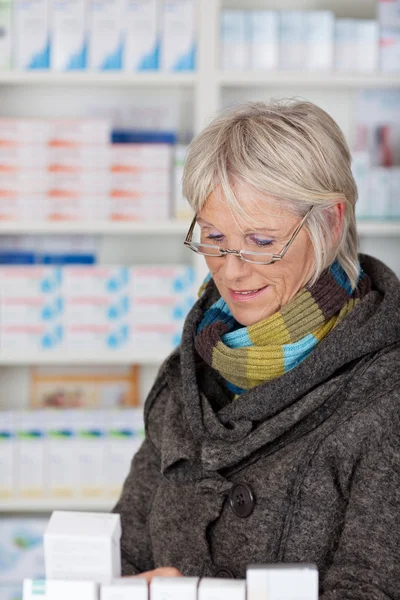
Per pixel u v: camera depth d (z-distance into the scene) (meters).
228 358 1.36
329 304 1.34
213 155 1.29
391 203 3.15
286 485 1.27
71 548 1.02
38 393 3.54
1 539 3.16
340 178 1.32
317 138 1.30
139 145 3.12
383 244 3.55
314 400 1.28
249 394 1.32
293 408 1.29
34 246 3.49
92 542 1.02
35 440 3.18
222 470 1.36
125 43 3.10
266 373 1.34
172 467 1.40
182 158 3.16
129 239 3.53
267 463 1.31
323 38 3.09
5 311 3.14
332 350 1.27
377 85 3.20
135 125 3.47
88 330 3.15
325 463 1.26
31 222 3.12
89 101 3.46
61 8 3.09
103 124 3.11
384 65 3.12
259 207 1.28
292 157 1.27
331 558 1.27
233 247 1.33
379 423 1.23
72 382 3.54
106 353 3.15
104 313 3.15
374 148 3.44
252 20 3.08
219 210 1.31
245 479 1.32
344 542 1.21
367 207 3.16
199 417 1.37
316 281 1.35
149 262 3.54
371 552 1.19
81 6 3.09
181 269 3.14
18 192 3.12
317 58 3.10
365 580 1.17
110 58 3.11
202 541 1.36
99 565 1.02
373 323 1.28
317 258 1.32
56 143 3.11
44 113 3.46
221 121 1.33
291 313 1.34
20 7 3.09
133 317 3.15
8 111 3.46
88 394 3.54
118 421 3.19
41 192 3.12
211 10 3.07
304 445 1.27
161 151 3.12
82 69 3.11
